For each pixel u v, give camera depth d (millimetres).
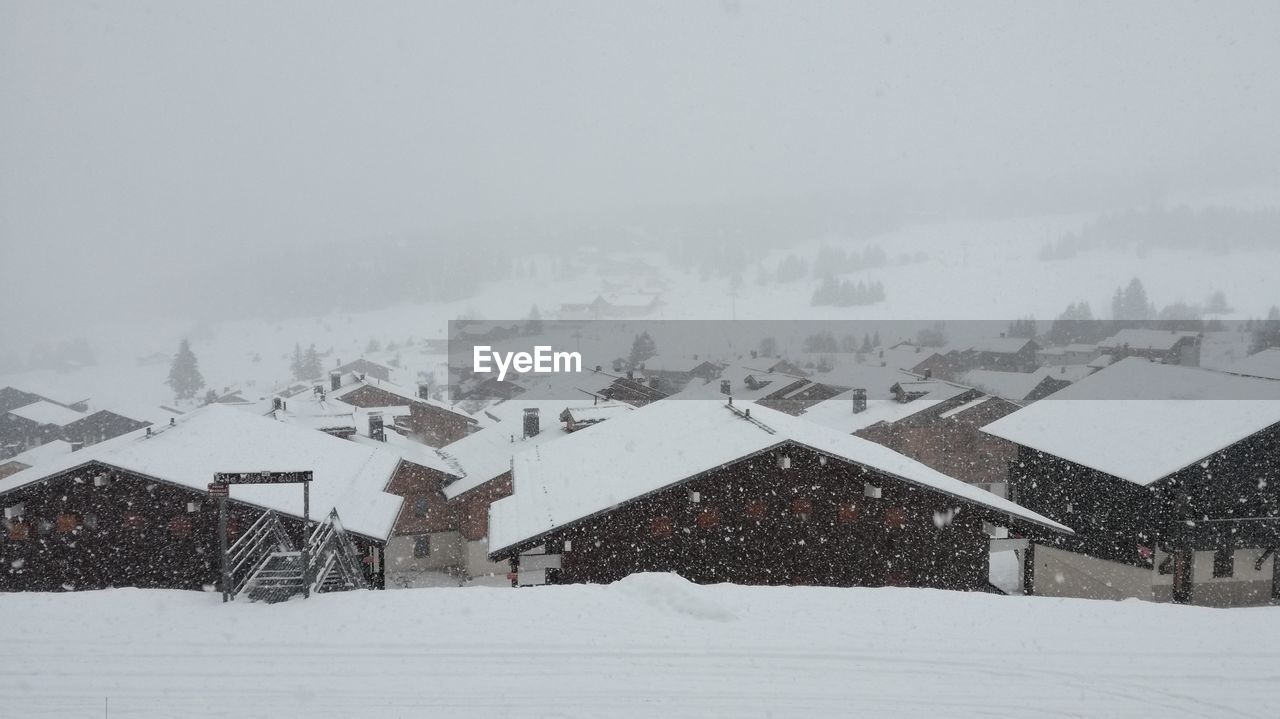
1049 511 30672
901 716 9453
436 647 11109
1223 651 11273
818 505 21875
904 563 22078
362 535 23172
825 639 11508
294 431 31031
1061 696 9977
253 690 9930
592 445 27703
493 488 38688
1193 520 25094
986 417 50656
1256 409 26125
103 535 23578
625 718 9320
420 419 63031
